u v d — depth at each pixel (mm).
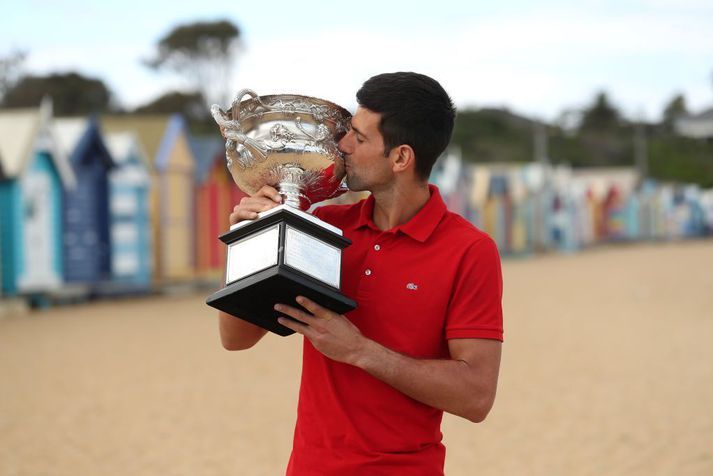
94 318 18672
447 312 2801
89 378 11125
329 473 2797
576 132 108000
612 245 68125
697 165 102375
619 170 83500
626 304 20906
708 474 6762
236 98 2746
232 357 12867
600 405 9258
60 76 65562
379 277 2824
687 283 27547
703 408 9039
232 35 81750
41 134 20688
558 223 57969
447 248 2809
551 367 11664
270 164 2775
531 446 7680
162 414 9000
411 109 2727
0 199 19906
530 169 56375
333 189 2920
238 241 2715
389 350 2648
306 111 2746
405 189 2830
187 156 26703
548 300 22328
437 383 2648
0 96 62688
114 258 23656
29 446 7773
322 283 2619
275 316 2766
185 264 26688
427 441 2830
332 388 2814
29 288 20422
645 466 7016
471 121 92562
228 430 8305
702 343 13883
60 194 21453
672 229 80500
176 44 81000
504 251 49812
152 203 25469
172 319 18438
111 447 7727
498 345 2789
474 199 46875
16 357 12875
